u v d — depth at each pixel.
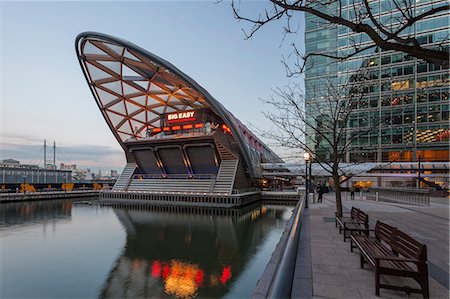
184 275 16.38
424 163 49.25
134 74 55.34
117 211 45.75
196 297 13.46
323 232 12.27
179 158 63.34
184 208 49.31
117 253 21.20
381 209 22.84
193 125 64.94
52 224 33.38
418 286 5.84
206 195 52.31
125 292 14.07
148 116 74.25
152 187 61.19
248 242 24.66
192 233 28.53
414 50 4.05
